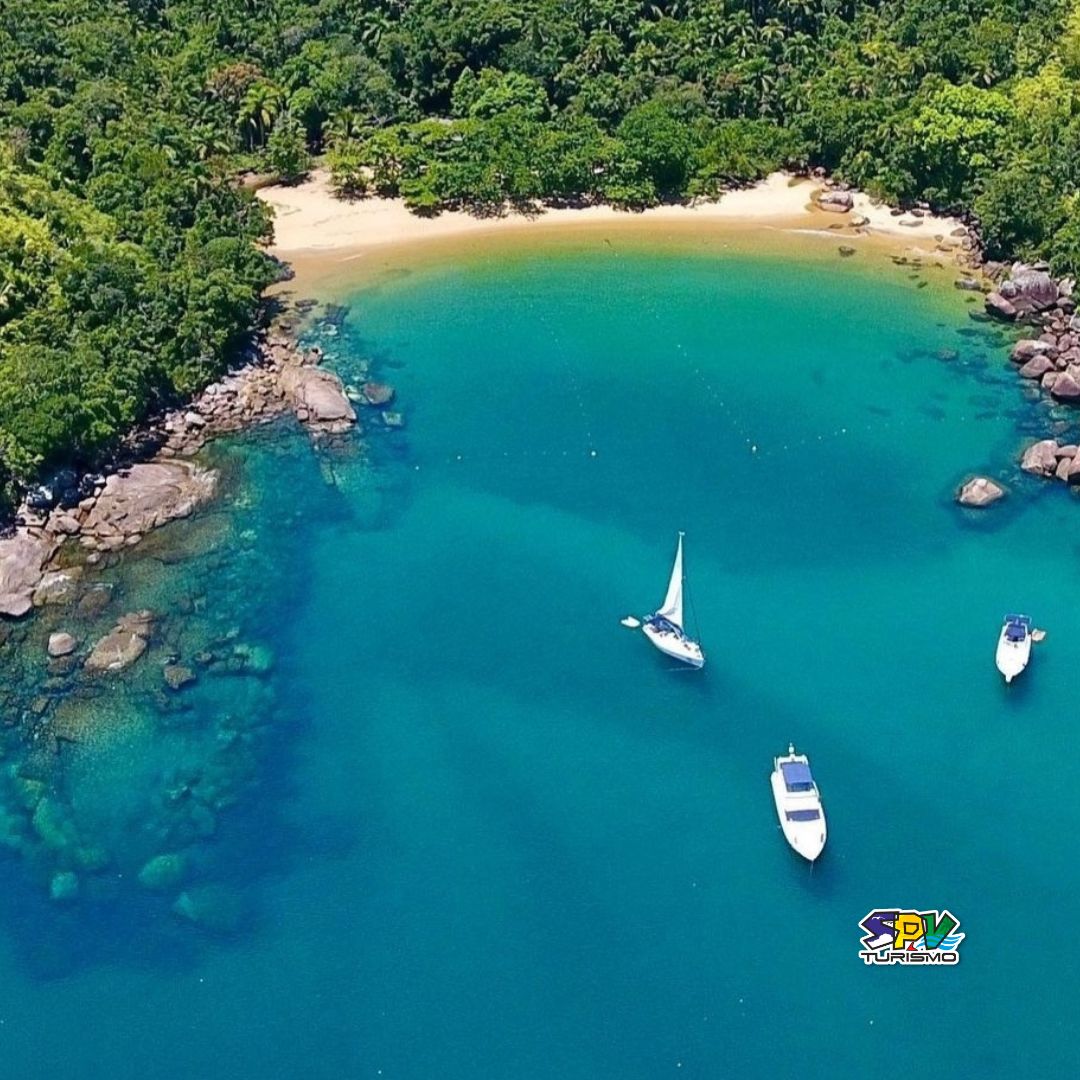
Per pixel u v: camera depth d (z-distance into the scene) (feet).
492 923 212.02
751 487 311.27
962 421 333.62
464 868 221.05
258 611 274.98
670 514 302.04
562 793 233.96
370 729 247.50
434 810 231.50
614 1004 199.93
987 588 278.87
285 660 262.88
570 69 475.72
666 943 208.33
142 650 264.52
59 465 305.32
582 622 270.46
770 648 263.08
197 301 346.54
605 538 294.25
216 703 253.44
